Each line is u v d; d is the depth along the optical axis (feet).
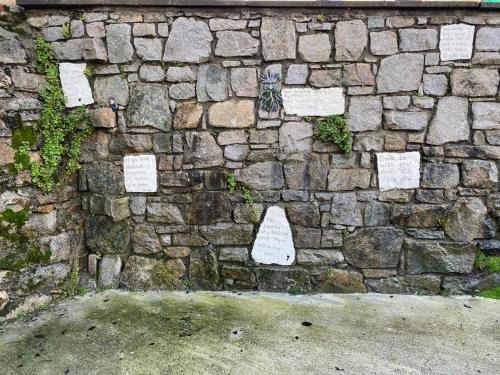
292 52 8.49
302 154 8.80
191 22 8.50
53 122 8.54
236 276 9.19
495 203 8.67
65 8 8.57
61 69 8.71
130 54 8.66
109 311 8.15
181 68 8.67
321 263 9.05
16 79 7.93
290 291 9.10
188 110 8.80
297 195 8.89
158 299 8.74
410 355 6.60
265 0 8.26
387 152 8.70
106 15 8.55
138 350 6.73
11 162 7.77
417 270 8.96
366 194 8.82
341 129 8.59
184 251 9.22
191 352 6.66
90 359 6.48
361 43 8.41
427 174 8.71
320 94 8.59
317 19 8.38
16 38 8.04
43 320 7.74
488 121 8.47
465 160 8.61
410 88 8.48
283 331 7.34
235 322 7.68
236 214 9.04
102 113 8.83
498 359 6.51
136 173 9.07
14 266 7.81
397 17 8.33
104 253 9.32
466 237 8.81
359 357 6.54
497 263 8.79
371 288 9.07
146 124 8.89
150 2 8.34
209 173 8.96
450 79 8.41
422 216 8.81
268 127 8.75
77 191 9.28
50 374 6.11
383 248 8.93
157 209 9.16
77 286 9.11
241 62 8.59
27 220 8.01
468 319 7.83
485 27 8.26
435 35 8.32
